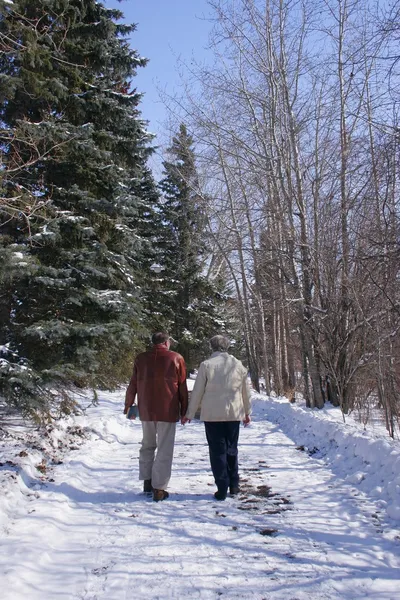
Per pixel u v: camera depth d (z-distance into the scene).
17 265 6.90
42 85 8.82
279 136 14.31
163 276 23.16
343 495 5.18
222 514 4.62
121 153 11.66
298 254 13.36
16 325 8.65
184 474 6.16
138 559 3.62
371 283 11.05
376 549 3.76
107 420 9.56
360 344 12.42
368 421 10.95
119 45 12.09
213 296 24.73
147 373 5.38
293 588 3.15
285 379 21.56
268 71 13.82
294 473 6.18
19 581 3.14
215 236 18.27
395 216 8.40
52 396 7.83
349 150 12.09
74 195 9.84
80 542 3.95
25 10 8.78
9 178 8.47
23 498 4.75
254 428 10.29
